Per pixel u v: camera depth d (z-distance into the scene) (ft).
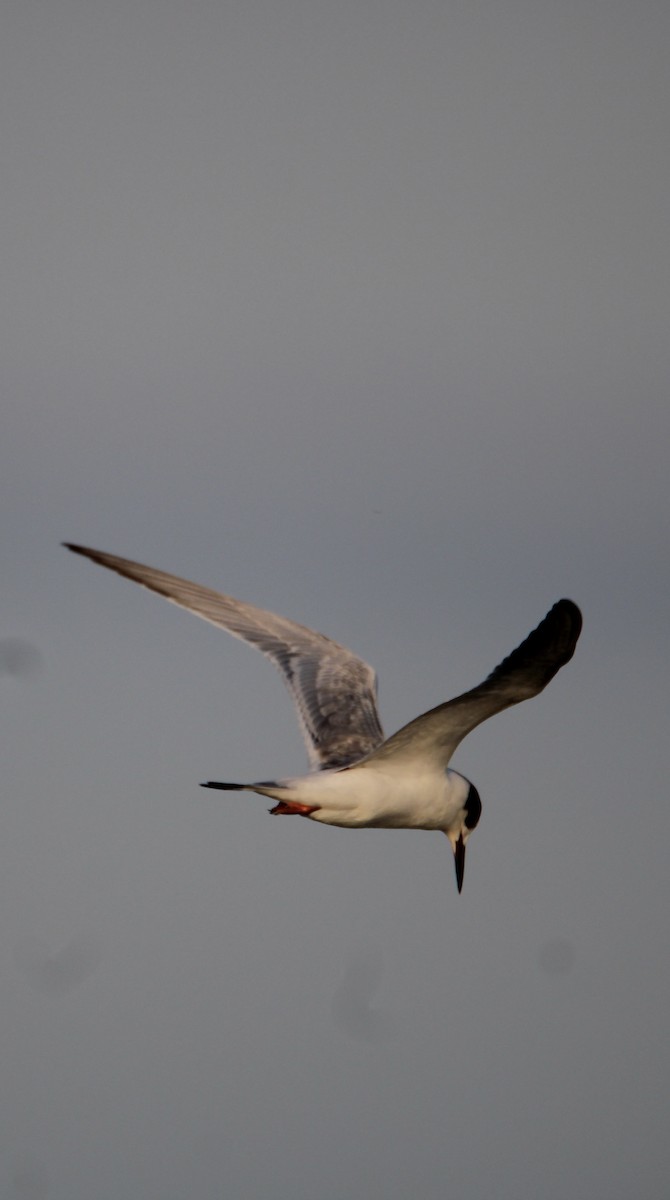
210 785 43.42
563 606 37.27
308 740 49.78
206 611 51.62
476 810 48.57
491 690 40.37
